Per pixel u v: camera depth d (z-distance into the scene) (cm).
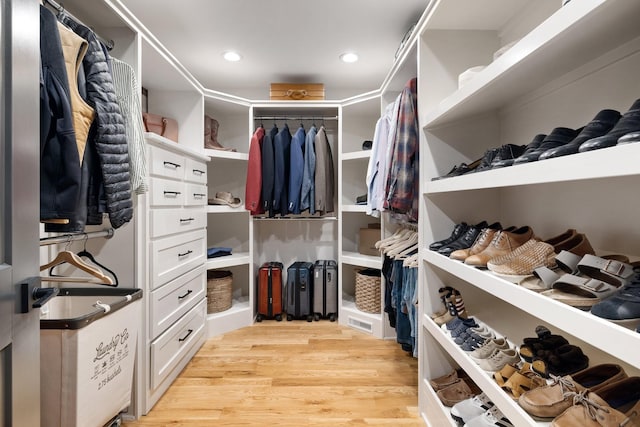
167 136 224
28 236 70
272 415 154
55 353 103
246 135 305
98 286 154
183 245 200
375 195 215
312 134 269
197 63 262
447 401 132
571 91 111
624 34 76
